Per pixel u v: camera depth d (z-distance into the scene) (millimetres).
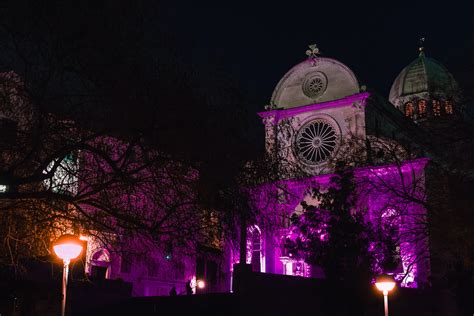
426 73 58938
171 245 15000
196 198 14141
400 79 60344
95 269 28109
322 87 47781
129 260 16766
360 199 32344
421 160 34031
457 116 21703
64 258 12875
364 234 29219
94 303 21984
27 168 13508
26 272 18938
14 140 13164
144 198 14500
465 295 25516
